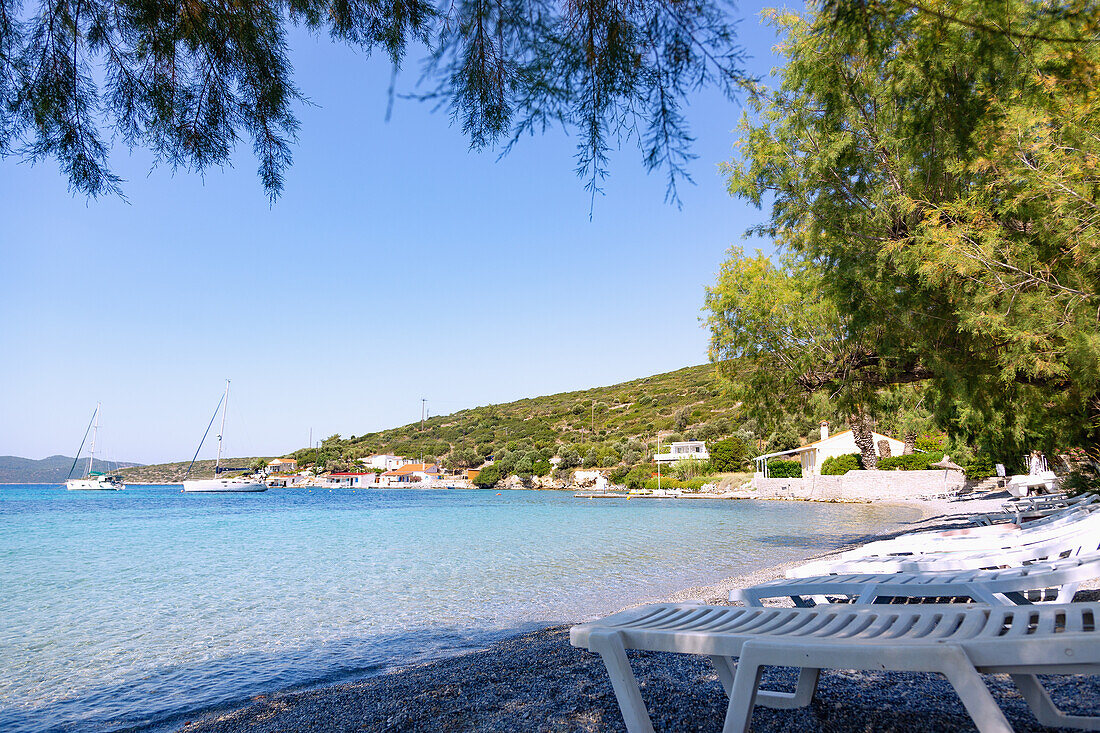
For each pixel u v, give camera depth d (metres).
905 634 2.37
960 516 17.69
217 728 4.25
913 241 6.95
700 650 2.50
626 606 8.45
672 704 3.35
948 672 2.01
